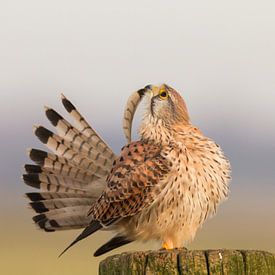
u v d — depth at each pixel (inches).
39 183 588.4
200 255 421.1
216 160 542.0
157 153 540.4
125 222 550.3
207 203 538.9
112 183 544.1
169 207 532.7
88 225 559.2
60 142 588.1
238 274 420.5
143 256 423.8
